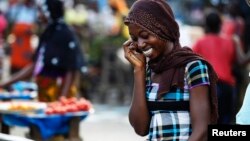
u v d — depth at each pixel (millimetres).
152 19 5047
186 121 5031
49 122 8750
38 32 16547
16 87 11672
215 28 10531
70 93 9586
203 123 4938
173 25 5094
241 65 10602
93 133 13484
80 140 8984
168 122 5039
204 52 10469
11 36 17172
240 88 13008
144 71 5258
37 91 9602
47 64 9336
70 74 9359
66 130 8914
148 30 5043
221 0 14672
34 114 8797
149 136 5188
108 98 17562
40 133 8695
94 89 17750
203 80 4977
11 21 16938
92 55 17359
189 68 5012
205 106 4969
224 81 10352
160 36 5059
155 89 5133
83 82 17578
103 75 17438
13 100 10672
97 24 18219
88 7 19062
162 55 5137
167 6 5137
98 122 14859
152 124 5141
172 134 5023
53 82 9414
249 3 5227
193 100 4980
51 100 9422
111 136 13180
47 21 9477
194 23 22750
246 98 5062
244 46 13883
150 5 5074
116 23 18094
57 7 9375
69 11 18516
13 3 16938
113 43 17219
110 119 15273
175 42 5133
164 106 5062
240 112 5086
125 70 17328
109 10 18703
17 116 8914
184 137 5008
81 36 17969
